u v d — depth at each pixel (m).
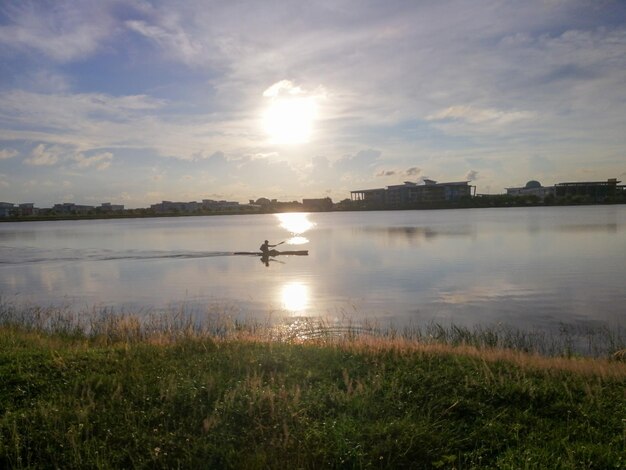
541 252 48.59
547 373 10.38
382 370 10.27
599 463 6.62
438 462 6.73
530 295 27.75
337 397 8.62
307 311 24.33
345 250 55.72
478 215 146.25
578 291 28.69
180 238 83.69
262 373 9.88
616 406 8.49
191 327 17.80
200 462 6.77
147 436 7.39
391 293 29.06
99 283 35.28
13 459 6.87
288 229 107.31
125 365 10.70
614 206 199.38
